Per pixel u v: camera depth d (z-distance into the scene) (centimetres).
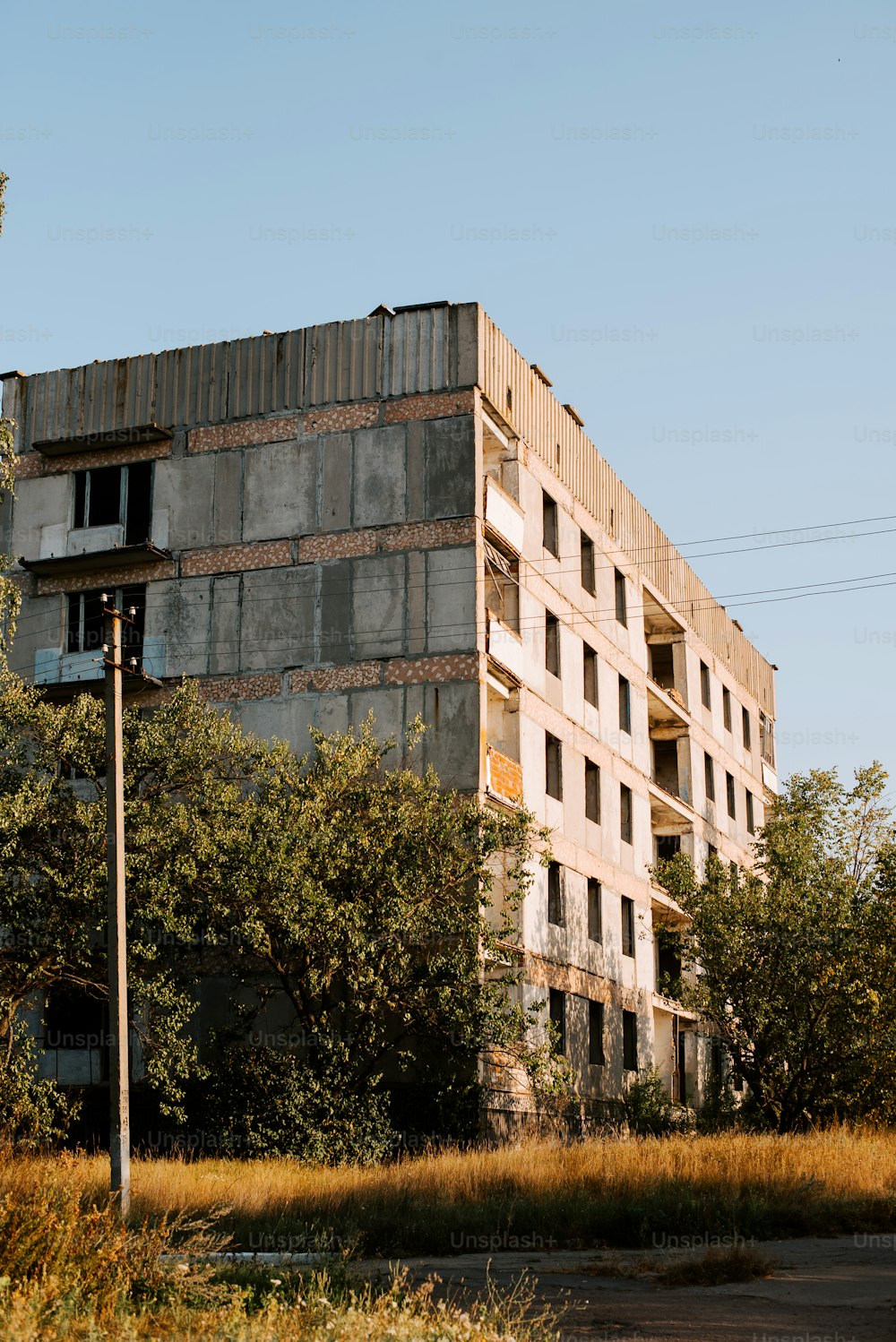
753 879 3422
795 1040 3200
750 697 5544
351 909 2558
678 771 4616
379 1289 1191
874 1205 1841
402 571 3139
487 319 3288
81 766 2594
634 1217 1684
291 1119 2520
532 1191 1938
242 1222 1675
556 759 3522
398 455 3203
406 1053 2684
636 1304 1208
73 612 3419
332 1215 1722
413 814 2695
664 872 3503
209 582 3291
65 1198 1151
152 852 2503
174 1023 2536
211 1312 1013
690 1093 4269
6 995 2570
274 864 2477
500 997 2697
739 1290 1291
